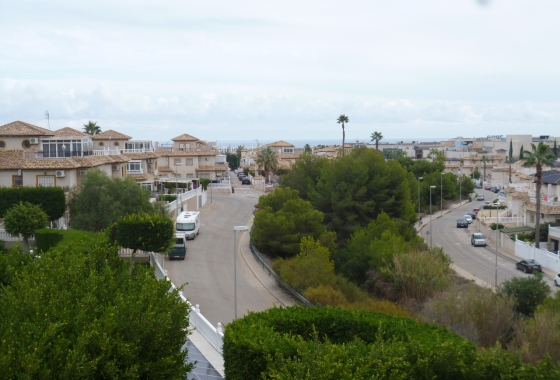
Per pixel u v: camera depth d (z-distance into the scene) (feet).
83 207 154.30
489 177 578.25
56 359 42.55
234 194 338.34
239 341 59.31
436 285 130.72
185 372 54.34
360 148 248.93
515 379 54.95
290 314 69.62
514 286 119.34
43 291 52.16
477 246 226.17
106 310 49.24
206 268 151.53
